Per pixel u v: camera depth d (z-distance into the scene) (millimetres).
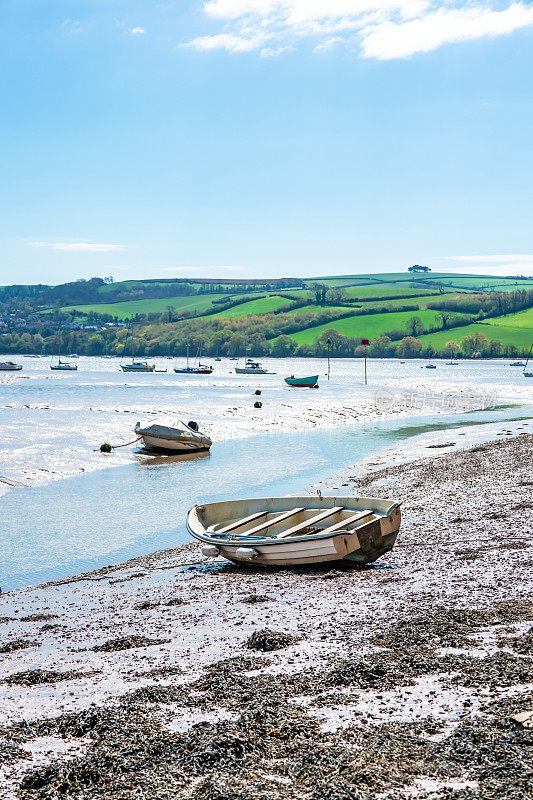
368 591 14523
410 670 9336
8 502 31031
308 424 67062
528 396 105625
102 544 23922
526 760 6582
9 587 18984
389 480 32844
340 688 8938
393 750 7059
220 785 6535
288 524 20266
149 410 77062
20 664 11336
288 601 14430
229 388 130750
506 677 8742
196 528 19094
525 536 18500
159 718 8281
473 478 30453
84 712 8508
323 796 6219
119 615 14523
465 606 12312
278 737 7582
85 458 44375
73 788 6637
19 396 102500
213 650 11258
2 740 7832
